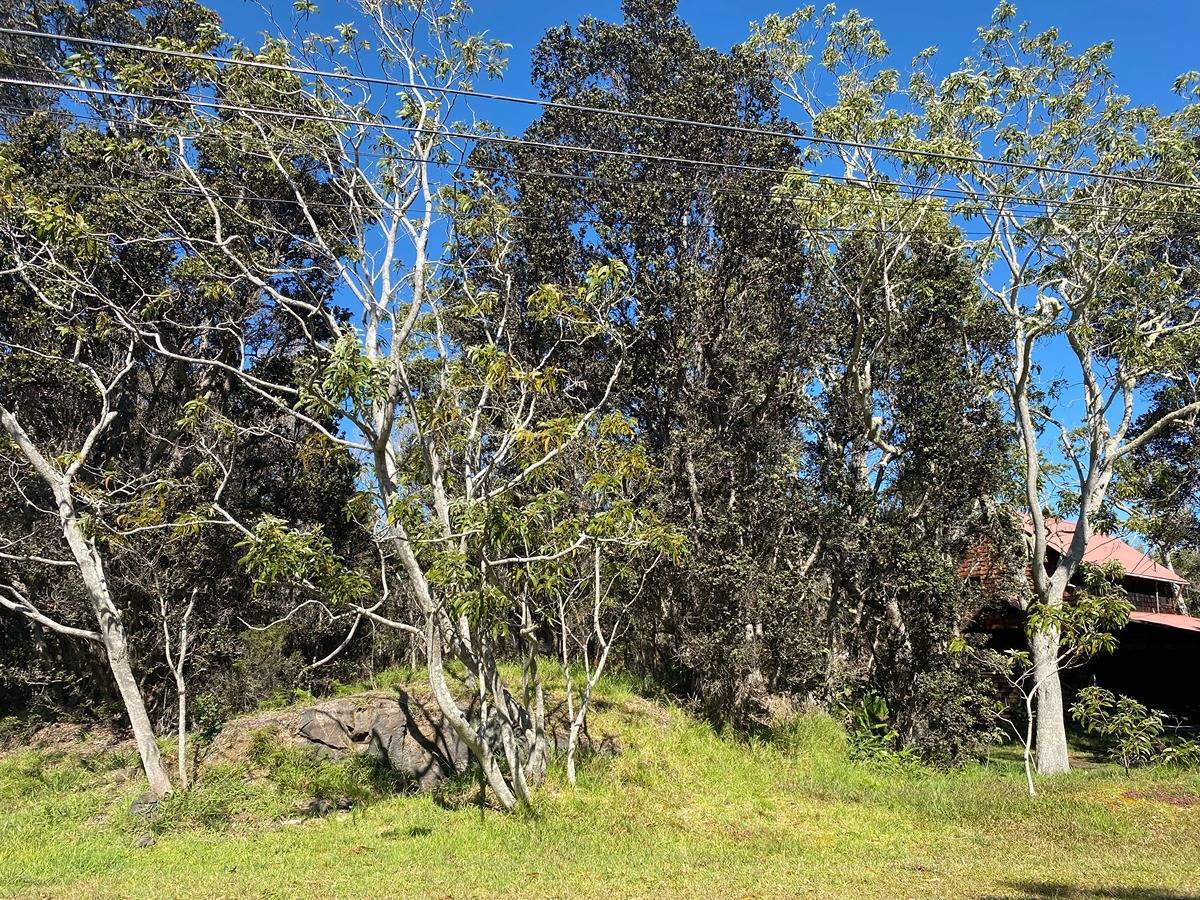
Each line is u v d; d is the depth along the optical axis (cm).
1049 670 1730
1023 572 2089
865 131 1594
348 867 1077
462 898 912
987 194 1609
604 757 1570
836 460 1984
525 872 1027
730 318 1961
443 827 1264
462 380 1382
